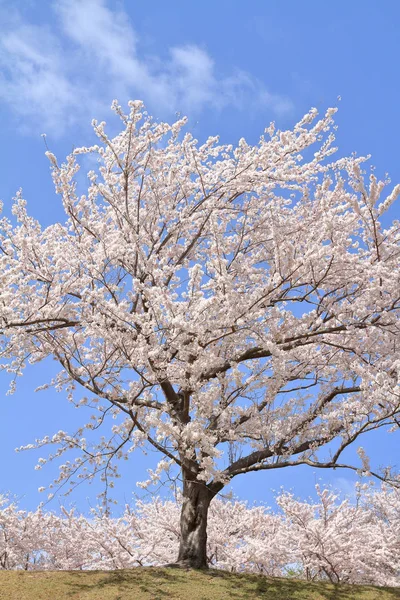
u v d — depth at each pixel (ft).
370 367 26.76
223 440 28.63
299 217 31.24
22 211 29.55
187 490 29.30
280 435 29.17
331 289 28.27
